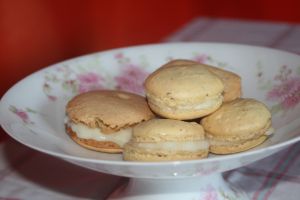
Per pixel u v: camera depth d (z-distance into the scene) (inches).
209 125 13.5
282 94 15.6
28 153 17.7
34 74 16.0
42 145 12.7
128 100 14.7
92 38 50.3
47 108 15.3
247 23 27.6
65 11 48.4
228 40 25.5
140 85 17.6
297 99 14.8
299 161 16.7
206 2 52.5
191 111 13.3
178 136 12.4
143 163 10.6
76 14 48.9
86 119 13.9
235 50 17.6
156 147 12.3
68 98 16.3
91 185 16.0
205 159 10.8
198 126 12.9
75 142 14.2
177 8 52.4
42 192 15.7
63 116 15.6
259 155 11.4
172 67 14.4
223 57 17.6
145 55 18.1
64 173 16.7
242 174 16.1
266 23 27.4
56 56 48.7
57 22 48.2
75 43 49.6
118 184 16.0
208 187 13.9
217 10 52.6
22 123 13.6
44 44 47.9
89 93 15.1
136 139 12.7
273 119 14.9
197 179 13.7
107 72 17.6
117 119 13.7
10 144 18.3
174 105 13.3
